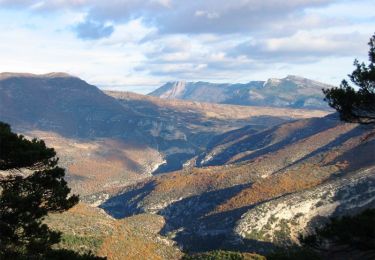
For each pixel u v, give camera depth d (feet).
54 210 99.66
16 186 98.02
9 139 94.73
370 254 100.68
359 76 101.24
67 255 101.14
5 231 94.17
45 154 96.53
